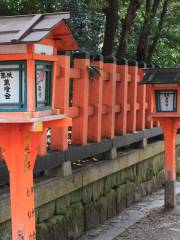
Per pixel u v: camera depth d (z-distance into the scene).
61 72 5.70
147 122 8.95
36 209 5.10
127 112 8.07
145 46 9.97
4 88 3.46
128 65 7.98
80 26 8.46
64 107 5.73
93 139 6.71
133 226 6.49
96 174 6.49
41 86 3.62
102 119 7.14
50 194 5.33
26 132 3.56
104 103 7.16
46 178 5.58
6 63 3.43
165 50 11.96
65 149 5.75
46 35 3.27
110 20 8.65
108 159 7.09
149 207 7.66
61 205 5.68
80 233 6.09
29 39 3.23
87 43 8.82
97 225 6.57
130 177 7.87
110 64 7.11
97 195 6.62
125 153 7.74
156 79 6.70
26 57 3.37
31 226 3.72
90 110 6.59
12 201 3.65
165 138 7.19
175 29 11.54
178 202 7.70
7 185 5.02
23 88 3.42
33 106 3.42
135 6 8.95
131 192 7.86
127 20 8.96
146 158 8.55
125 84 7.62
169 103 6.79
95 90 6.66
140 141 8.43
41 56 3.49
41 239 5.16
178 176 10.75
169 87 6.71
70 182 5.78
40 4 6.89
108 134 7.13
